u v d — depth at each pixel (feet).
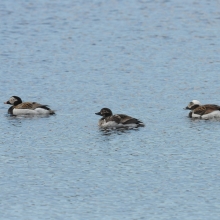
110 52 186.91
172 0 250.16
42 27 215.10
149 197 98.63
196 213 94.07
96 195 99.40
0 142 120.98
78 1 249.14
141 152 115.24
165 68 170.81
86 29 212.84
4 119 135.23
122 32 208.85
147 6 241.96
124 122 127.24
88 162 111.34
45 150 116.88
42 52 187.11
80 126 129.08
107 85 156.66
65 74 166.09
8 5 241.76
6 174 107.14
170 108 140.26
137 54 184.65
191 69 169.89
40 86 156.76
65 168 109.09
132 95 148.97
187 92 151.74
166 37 203.21
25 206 96.63
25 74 166.09
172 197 98.63
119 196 98.99
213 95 150.20
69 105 142.92
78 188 101.71
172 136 122.72
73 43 196.95
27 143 120.37
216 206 95.91
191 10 236.22
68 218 93.09
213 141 120.06
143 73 166.50
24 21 221.87
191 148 116.88
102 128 127.44
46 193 100.37
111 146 118.01
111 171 107.65
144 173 106.73
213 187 101.50
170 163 110.52
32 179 105.09
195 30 211.41
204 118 132.77
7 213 94.79
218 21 221.87
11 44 195.62
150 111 138.10
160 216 93.40
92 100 145.79
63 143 120.06
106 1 248.52
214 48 191.01
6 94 152.15
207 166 109.09
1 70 169.37
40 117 135.74
